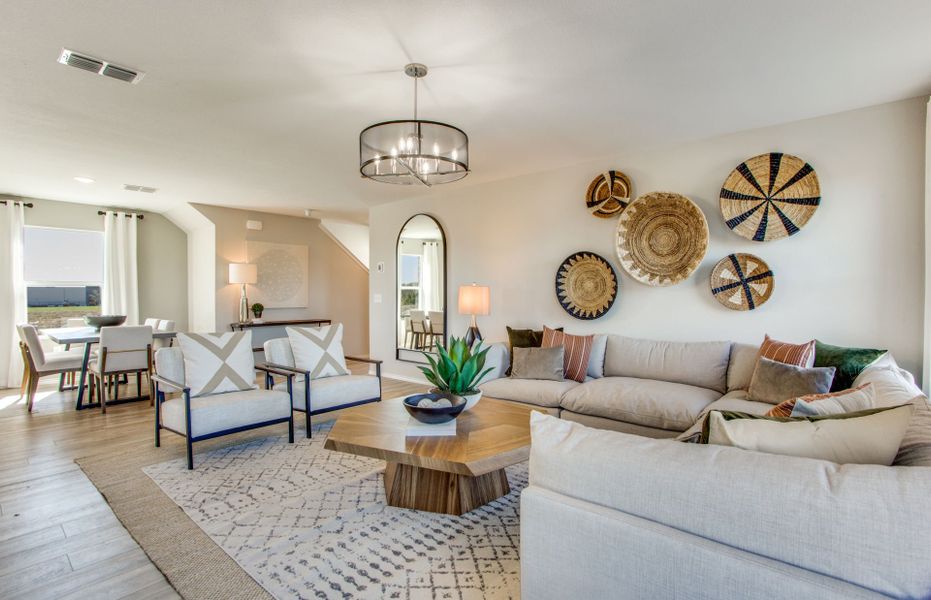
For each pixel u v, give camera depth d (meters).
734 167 3.62
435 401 2.70
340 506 2.59
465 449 2.22
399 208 6.25
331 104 3.07
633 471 1.17
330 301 8.08
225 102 3.04
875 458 1.11
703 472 1.08
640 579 1.10
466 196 5.43
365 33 2.24
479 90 2.87
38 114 3.24
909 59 2.49
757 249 3.51
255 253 7.09
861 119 3.13
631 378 3.76
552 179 4.65
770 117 3.31
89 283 6.54
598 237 4.34
